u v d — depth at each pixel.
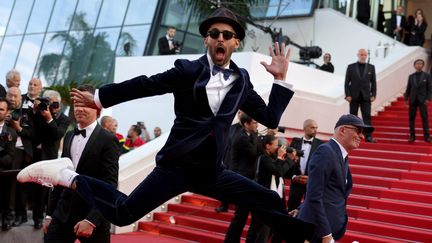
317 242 5.70
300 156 8.69
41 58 23.20
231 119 3.88
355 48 19.47
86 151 5.64
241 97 3.92
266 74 14.84
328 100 15.28
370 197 10.69
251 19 19.14
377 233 9.29
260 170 8.40
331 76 16.80
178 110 3.92
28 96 9.24
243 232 10.05
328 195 5.84
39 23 24.09
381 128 15.22
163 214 11.44
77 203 5.57
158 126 16.22
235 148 8.70
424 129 13.67
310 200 5.74
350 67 14.00
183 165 3.84
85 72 20.95
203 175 3.87
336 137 6.03
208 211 11.13
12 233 8.78
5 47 25.25
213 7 17.89
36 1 24.75
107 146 5.68
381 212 9.84
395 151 12.80
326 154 5.83
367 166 12.16
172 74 3.83
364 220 9.84
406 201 10.27
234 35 3.89
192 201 11.80
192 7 19.11
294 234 3.93
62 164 4.37
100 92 3.97
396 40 19.52
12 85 9.39
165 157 3.85
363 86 13.83
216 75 3.90
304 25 20.56
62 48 22.38
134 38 19.44
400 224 9.48
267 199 3.94
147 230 11.27
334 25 19.92
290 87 4.10
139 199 3.86
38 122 8.77
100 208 4.00
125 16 20.17
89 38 21.34
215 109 3.87
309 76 16.09
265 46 20.12
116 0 20.86
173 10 19.08
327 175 5.80
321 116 14.98
